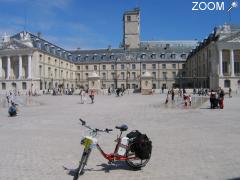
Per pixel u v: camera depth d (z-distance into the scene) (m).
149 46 147.00
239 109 33.75
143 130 18.61
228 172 9.62
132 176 9.34
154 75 135.38
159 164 10.68
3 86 112.06
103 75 137.88
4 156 12.17
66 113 31.86
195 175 9.37
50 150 13.16
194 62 120.00
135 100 55.34
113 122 23.27
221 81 92.25
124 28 147.00
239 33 93.31
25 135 17.38
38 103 51.47
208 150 12.76
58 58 125.81
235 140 14.84
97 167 10.34
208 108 36.00
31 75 109.25
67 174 9.66
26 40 110.56
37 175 9.57
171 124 21.34
